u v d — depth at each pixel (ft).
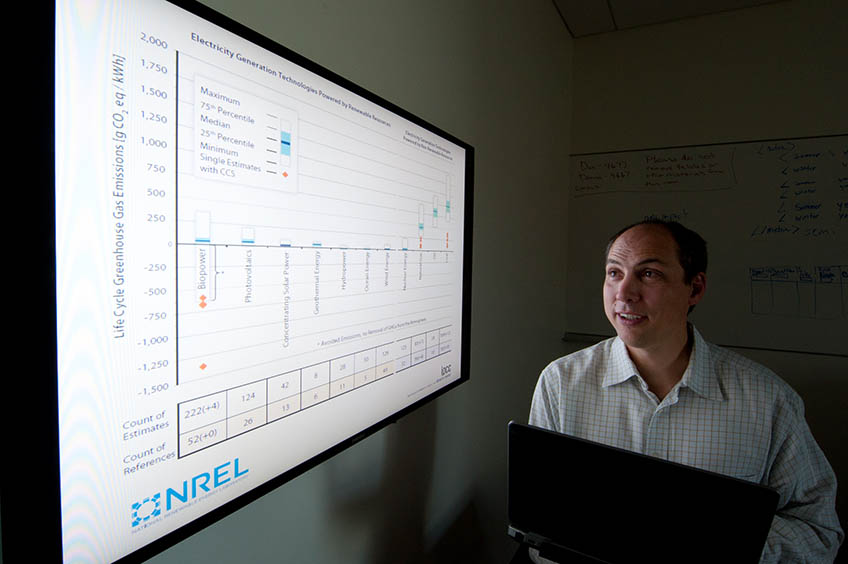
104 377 1.44
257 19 2.17
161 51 1.58
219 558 2.10
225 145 1.84
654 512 2.22
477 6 4.83
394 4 3.37
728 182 7.53
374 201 2.82
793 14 7.05
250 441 2.01
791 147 7.11
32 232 1.23
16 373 1.23
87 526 1.40
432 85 3.94
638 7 7.45
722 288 7.59
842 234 6.84
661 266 3.26
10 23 1.19
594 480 2.34
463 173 4.08
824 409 6.99
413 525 3.84
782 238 7.20
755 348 7.40
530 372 6.95
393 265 3.06
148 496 1.58
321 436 2.45
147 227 1.56
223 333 1.86
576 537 2.43
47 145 1.25
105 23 1.41
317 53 2.59
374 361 2.90
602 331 8.59
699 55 7.70
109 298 1.44
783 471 3.30
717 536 2.09
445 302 3.84
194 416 1.75
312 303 2.35
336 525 2.90
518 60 6.05
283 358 2.17
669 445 3.54
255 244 1.99
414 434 3.80
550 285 7.89
